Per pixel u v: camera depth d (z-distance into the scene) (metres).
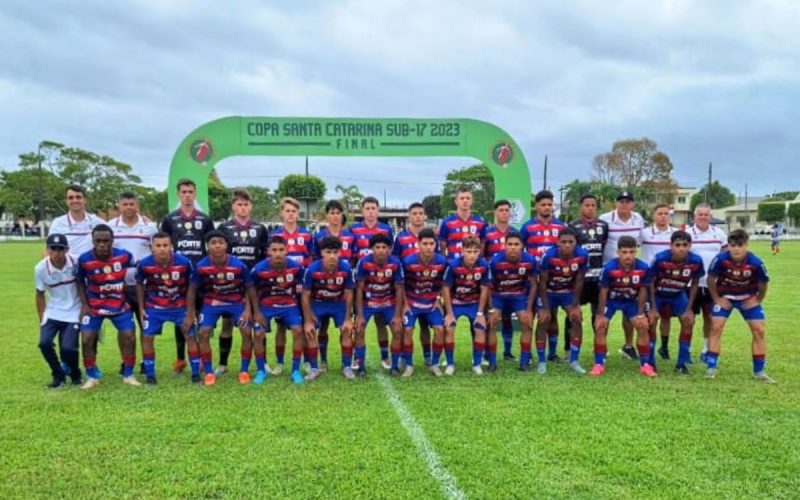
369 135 9.37
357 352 6.12
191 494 3.31
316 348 5.99
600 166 53.12
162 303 5.78
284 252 5.77
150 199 55.53
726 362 6.47
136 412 4.75
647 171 51.88
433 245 5.98
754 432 4.23
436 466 3.66
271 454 3.85
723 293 5.88
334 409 4.83
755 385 5.54
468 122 9.55
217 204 49.25
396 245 7.16
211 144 9.05
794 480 3.45
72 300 5.69
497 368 6.45
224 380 5.91
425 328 6.55
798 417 4.57
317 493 3.31
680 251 5.91
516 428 4.33
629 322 6.70
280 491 3.33
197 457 3.81
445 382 5.77
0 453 3.88
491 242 7.20
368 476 3.52
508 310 6.70
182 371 6.32
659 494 3.28
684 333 6.17
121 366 6.55
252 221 6.65
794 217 65.06
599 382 5.71
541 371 6.20
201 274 5.73
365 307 6.22
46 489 3.37
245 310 5.86
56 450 3.93
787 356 6.70
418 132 9.47
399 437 4.16
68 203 6.16
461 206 7.29
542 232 7.14
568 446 3.97
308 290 5.90
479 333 6.18
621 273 6.04
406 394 5.30
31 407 4.88
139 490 3.35
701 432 4.23
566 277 6.30
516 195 9.73
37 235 55.84
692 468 3.62
